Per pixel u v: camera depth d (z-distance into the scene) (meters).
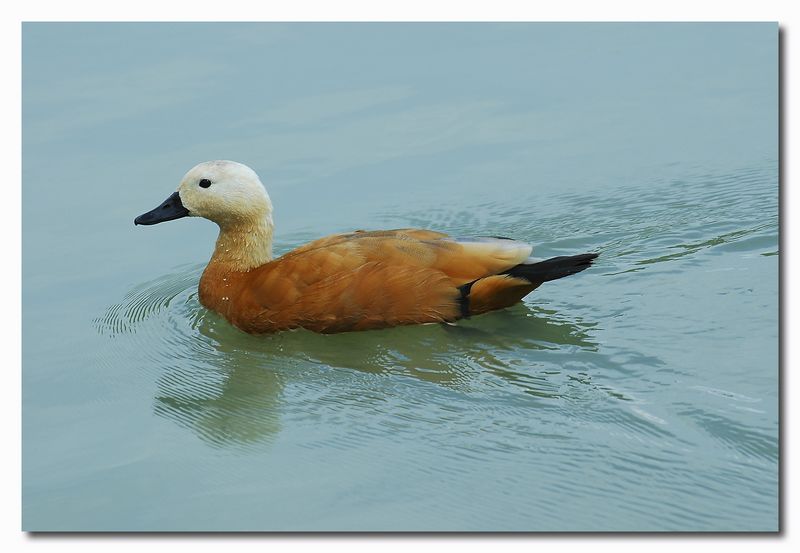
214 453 12.30
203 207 15.36
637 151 19.19
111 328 15.50
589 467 11.20
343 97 21.09
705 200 17.48
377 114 20.56
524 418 12.15
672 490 10.79
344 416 12.65
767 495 10.62
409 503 11.02
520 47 22.55
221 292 15.30
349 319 14.06
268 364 14.01
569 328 13.96
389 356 13.75
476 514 10.78
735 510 10.48
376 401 12.87
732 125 19.75
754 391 12.27
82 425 13.14
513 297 14.12
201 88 21.45
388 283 13.91
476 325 14.12
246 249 15.37
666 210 17.31
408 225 17.53
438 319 14.05
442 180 18.77
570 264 13.84
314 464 11.84
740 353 13.09
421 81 21.53
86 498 11.63
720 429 11.62
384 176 18.92
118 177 19.05
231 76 21.81
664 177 18.33
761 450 11.24
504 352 13.50
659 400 12.23
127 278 16.86
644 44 22.55
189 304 15.98
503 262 13.93
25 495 11.74
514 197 18.14
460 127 20.16
